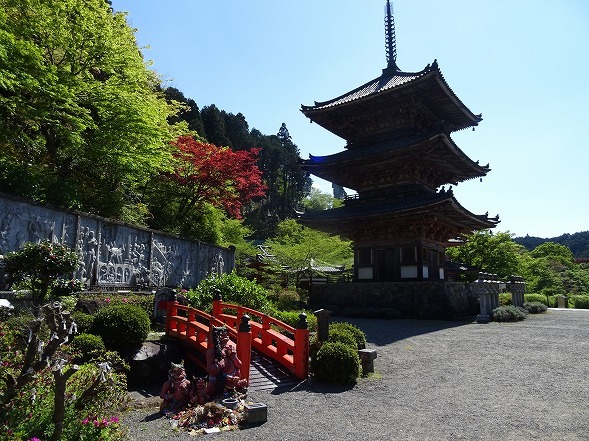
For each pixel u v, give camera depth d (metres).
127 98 19.05
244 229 39.53
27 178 15.91
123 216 22.97
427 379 11.27
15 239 14.46
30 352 4.89
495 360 13.06
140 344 11.56
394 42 34.28
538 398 9.29
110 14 20.92
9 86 14.57
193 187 29.41
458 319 23.98
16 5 17.56
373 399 9.60
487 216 28.55
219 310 14.54
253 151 29.66
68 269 11.94
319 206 83.75
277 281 36.88
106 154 19.44
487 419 8.04
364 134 31.53
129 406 8.97
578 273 60.91
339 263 37.75
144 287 20.14
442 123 24.95
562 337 16.50
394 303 26.30
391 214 26.20
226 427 7.74
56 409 4.75
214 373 9.29
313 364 11.30
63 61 19.42
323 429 7.66
